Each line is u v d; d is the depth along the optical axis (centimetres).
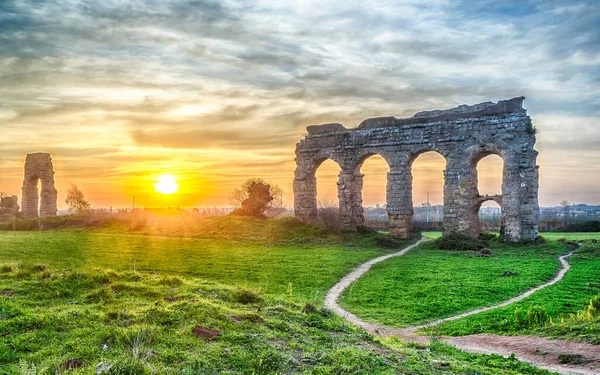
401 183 6316
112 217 8481
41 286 2002
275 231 6331
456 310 2736
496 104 5888
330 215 6825
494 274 3722
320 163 7162
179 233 6856
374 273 3897
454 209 5922
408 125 6319
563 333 1975
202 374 1170
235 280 3428
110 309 1689
